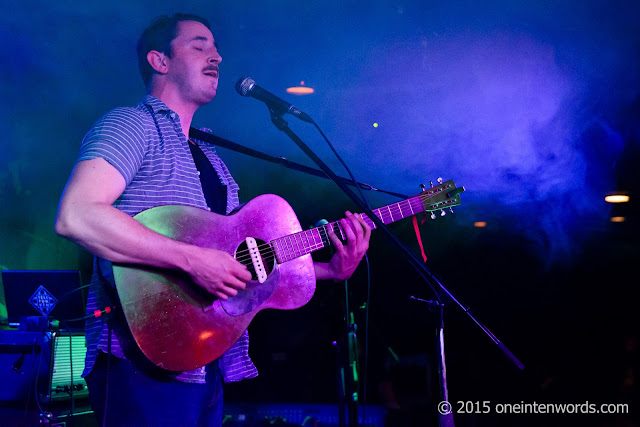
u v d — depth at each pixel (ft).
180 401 6.31
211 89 7.66
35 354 9.39
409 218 9.32
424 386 13.25
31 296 10.18
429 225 21.40
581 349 19.43
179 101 7.59
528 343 20.17
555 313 20.38
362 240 8.18
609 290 20.04
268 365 21.56
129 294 5.96
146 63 7.76
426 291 21.04
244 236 7.15
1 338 9.51
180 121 7.38
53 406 9.42
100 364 6.20
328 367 21.24
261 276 7.12
